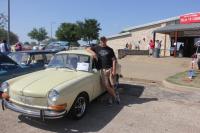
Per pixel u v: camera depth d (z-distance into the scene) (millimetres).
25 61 10016
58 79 6453
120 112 7312
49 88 5953
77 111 6574
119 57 27000
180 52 27625
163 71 15617
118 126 6297
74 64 7434
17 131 5863
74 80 6434
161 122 6617
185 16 27859
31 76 6824
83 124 6367
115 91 8164
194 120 6812
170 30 26047
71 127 6168
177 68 17469
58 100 5785
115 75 8273
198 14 26438
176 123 6578
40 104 5898
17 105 6180
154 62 21859
